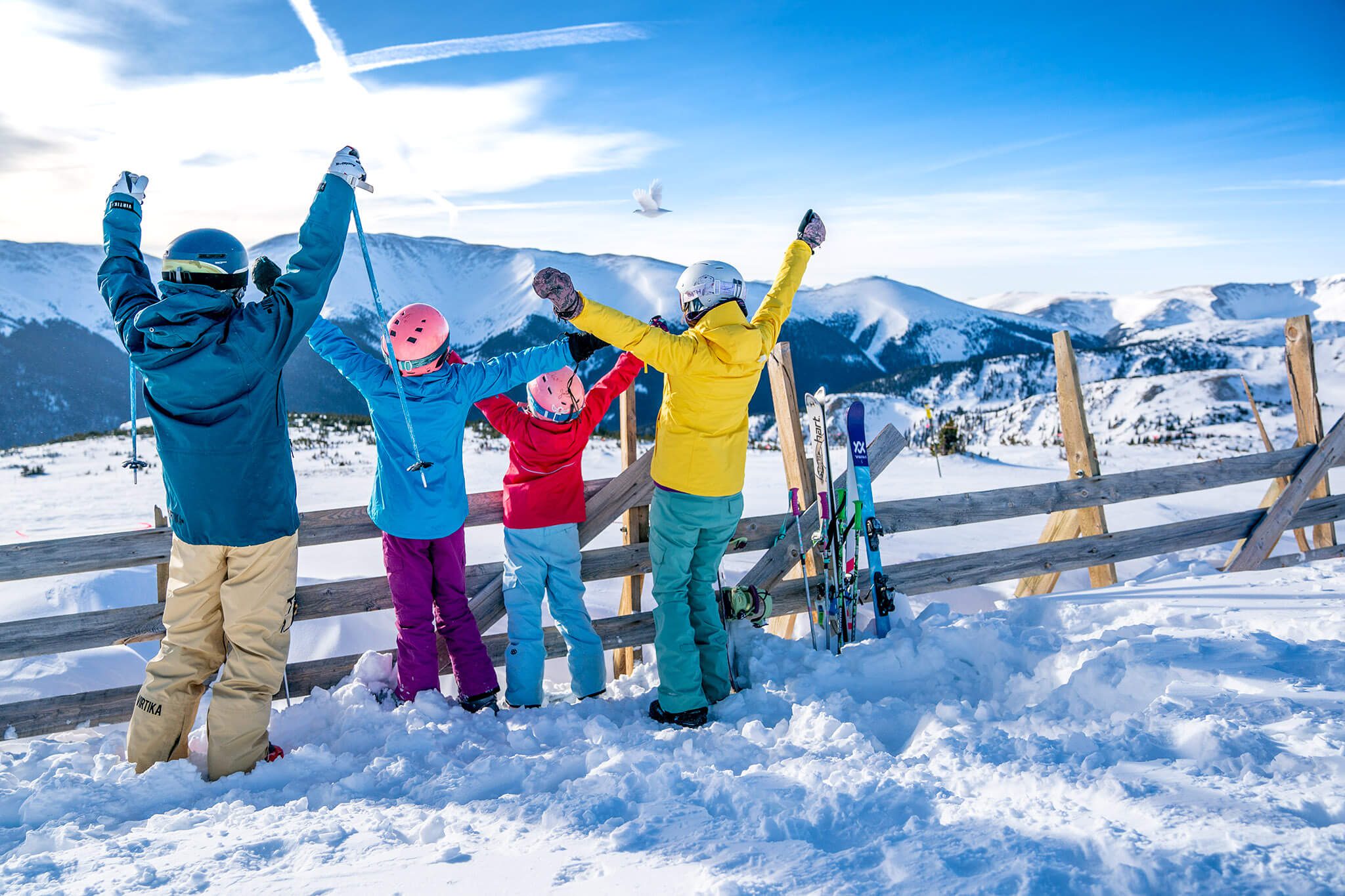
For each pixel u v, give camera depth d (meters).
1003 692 3.44
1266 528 5.23
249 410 2.89
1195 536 5.21
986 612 4.32
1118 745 2.40
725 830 2.08
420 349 3.28
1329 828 1.78
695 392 3.46
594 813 2.24
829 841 2.02
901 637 3.79
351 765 2.93
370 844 2.15
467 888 1.86
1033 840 1.85
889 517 4.58
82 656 4.34
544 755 2.85
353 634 5.18
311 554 7.61
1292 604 3.91
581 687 3.80
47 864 2.10
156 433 2.87
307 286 2.97
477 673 3.54
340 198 3.01
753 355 3.47
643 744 2.94
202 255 2.87
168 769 2.79
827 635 4.04
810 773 2.42
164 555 3.59
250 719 2.95
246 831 2.28
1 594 5.37
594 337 3.53
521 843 2.10
